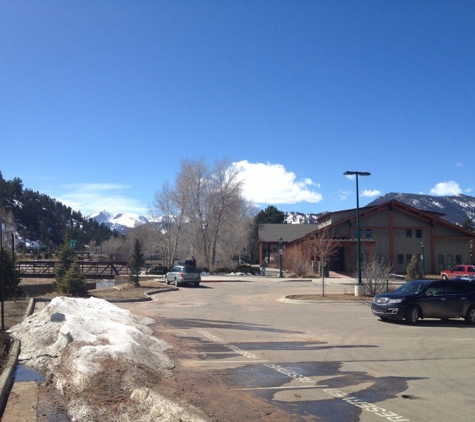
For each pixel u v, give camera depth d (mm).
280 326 16672
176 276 37250
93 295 26484
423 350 12656
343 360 11258
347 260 54500
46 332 10984
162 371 9469
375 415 7199
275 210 108562
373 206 56656
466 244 58438
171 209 66938
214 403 7590
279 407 7516
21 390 8227
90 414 6973
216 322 17188
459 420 7012
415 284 18688
